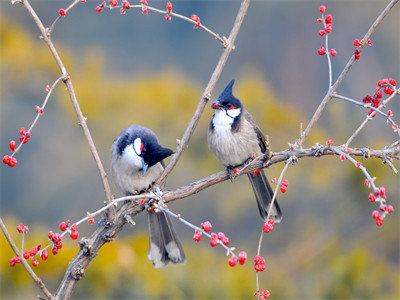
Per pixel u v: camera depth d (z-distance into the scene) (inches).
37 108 179.9
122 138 262.1
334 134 475.2
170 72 520.7
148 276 339.3
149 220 261.3
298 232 544.7
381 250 488.4
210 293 354.0
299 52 820.6
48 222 621.3
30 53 525.7
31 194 635.5
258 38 825.5
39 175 641.0
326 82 815.7
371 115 199.3
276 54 822.5
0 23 545.3
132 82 524.7
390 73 781.3
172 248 259.9
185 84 517.7
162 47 813.2
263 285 397.7
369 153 198.7
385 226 483.2
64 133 635.5
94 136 495.8
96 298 325.1
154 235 260.5
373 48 795.4
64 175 634.8
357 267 378.6
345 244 505.4
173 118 479.5
